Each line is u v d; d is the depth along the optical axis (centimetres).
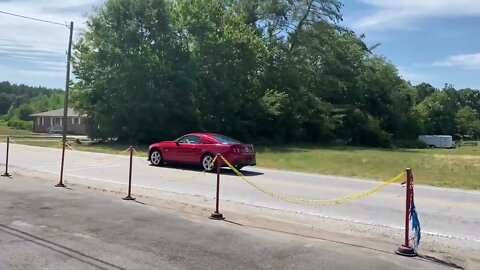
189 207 1022
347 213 1028
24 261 583
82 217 853
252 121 4281
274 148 3759
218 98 4062
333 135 5169
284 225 878
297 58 4891
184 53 3819
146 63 3534
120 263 589
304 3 4934
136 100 3531
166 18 3706
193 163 1844
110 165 1928
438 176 1819
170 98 3709
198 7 3978
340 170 1992
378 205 1134
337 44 5291
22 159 2111
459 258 684
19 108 12275
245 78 4269
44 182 1336
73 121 7000
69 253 624
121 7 3584
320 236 794
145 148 3234
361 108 5769
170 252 647
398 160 2506
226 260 620
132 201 1056
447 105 11131
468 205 1176
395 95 6325
